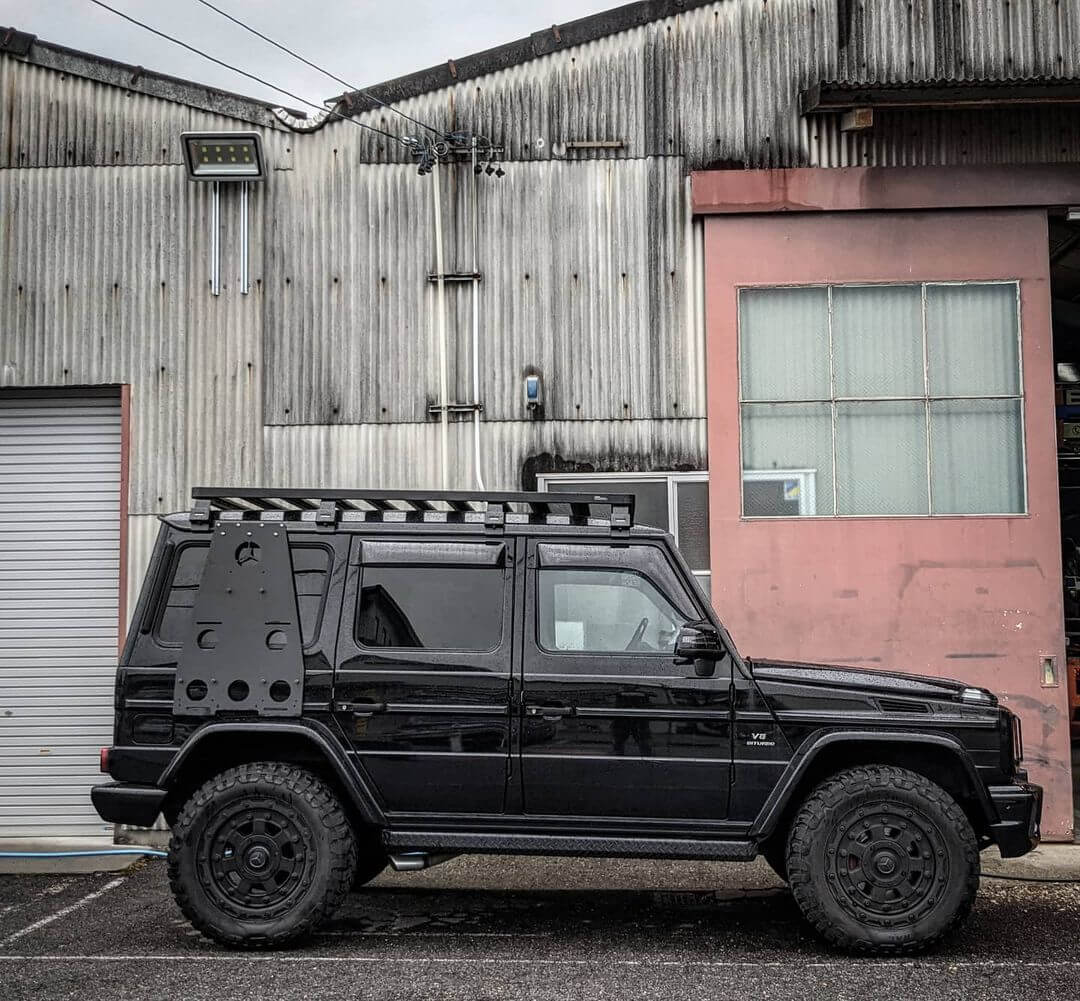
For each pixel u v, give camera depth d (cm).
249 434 869
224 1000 457
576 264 870
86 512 883
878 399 859
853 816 521
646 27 878
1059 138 859
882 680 565
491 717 540
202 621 551
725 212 859
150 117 885
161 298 877
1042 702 820
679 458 857
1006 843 527
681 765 534
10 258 880
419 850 539
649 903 642
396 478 864
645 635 553
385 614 556
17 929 589
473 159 873
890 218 864
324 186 880
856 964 512
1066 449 1235
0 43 888
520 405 865
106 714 863
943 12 867
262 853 530
